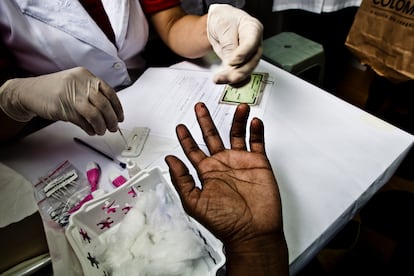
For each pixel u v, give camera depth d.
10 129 0.63
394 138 0.54
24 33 0.65
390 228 0.85
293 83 0.67
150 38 1.00
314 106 0.61
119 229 0.42
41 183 0.54
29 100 0.57
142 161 0.55
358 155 0.52
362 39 0.96
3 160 0.59
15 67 0.73
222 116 0.61
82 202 0.48
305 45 1.00
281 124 0.58
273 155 0.53
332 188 0.47
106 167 0.55
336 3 1.10
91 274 0.37
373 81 1.21
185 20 0.83
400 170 1.05
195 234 0.40
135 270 0.38
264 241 0.33
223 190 0.35
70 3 0.66
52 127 0.66
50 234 0.42
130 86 0.74
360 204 0.48
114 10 0.74
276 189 0.36
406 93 1.12
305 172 0.50
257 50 0.60
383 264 0.82
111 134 0.62
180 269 0.38
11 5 0.62
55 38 0.67
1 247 0.39
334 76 1.53
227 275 0.34
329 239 0.45
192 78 0.73
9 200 0.42
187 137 0.42
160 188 0.45
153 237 0.41
